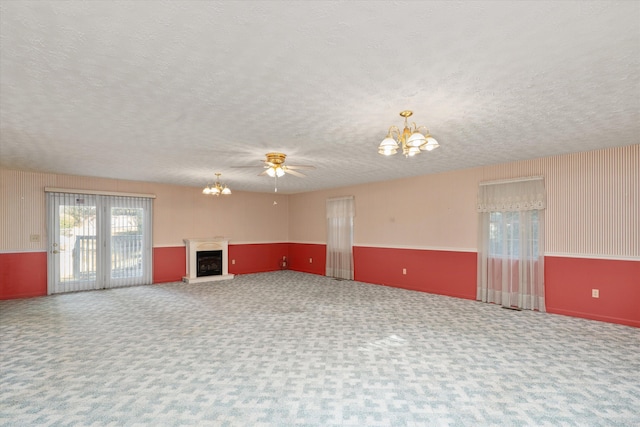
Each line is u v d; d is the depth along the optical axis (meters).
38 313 5.51
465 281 6.61
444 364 3.47
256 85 2.72
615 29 1.96
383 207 8.12
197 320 5.10
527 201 5.70
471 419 2.51
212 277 8.77
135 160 5.61
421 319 5.12
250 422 2.47
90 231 7.46
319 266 9.91
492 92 2.88
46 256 6.96
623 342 4.09
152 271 8.30
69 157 5.37
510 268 5.93
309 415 2.56
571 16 1.84
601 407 2.67
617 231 4.88
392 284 7.90
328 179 7.85
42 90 2.80
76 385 3.03
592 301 5.08
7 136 4.16
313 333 4.48
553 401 2.76
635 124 3.78
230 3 1.71
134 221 8.05
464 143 4.62
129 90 2.82
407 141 3.02
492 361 3.55
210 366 3.43
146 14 1.80
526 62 2.37
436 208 7.07
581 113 3.42
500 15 1.83
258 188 9.43
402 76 2.57
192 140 4.35
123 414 2.57
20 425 2.42
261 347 3.96
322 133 4.04
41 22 1.85
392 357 3.66
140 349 3.90
